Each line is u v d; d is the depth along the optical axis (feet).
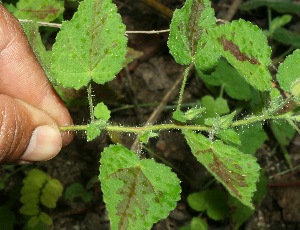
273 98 0.62
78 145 1.31
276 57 1.50
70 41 0.61
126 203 0.55
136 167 0.57
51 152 0.77
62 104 0.86
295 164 1.37
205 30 0.63
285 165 1.37
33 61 0.84
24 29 0.82
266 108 0.65
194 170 1.32
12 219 1.18
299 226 1.30
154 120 1.25
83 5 0.60
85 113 1.29
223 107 1.18
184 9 0.63
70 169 1.30
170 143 1.34
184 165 1.32
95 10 0.61
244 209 1.19
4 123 0.70
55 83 0.75
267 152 1.39
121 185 0.56
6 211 1.19
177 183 0.57
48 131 0.75
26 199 1.15
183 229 1.21
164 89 1.42
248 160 0.58
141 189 0.56
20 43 0.82
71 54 0.62
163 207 0.55
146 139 0.61
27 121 0.74
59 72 0.62
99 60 0.62
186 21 0.63
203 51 0.64
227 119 0.61
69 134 0.86
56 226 1.26
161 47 1.45
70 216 1.27
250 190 0.55
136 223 0.54
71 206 1.27
